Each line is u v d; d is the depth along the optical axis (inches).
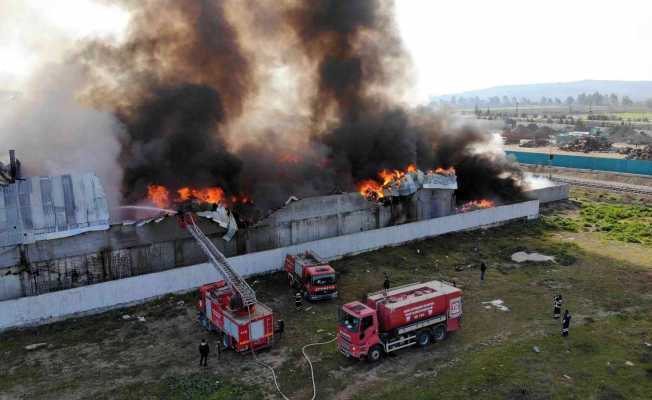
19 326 829.8
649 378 674.8
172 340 799.1
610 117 7367.1
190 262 1034.1
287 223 1149.1
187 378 684.7
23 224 877.2
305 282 957.2
